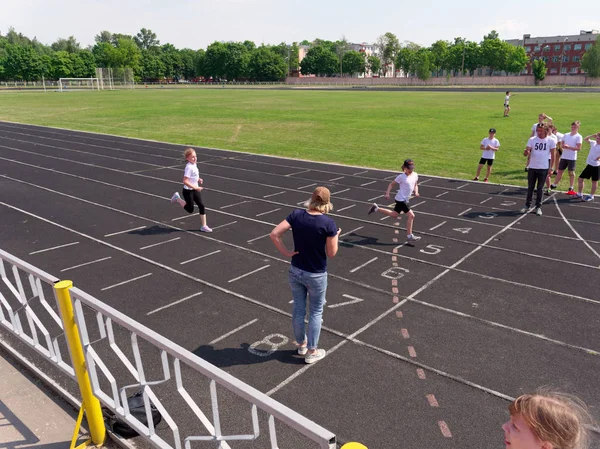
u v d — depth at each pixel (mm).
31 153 20281
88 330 5906
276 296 6809
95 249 8828
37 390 4480
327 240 4688
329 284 7184
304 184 14141
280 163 17438
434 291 6938
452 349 5410
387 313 6270
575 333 5762
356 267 7848
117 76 93562
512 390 4680
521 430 1762
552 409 1682
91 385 3658
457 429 4152
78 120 32938
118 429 3898
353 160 17797
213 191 13367
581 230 9695
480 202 11914
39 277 3928
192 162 9469
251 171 16094
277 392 4664
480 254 8422
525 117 30875
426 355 5285
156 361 5215
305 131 26016
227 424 4195
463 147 20219
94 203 12219
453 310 6352
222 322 6074
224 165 17219
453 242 9055
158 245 9016
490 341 5582
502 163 16797
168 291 7008
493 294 6832
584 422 1719
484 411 4383
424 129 26031
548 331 5809
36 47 130750
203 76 135125
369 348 5438
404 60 112500
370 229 9891
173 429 3131
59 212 11406
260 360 5211
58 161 18391
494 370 5008
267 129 27078
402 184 8820
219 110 38969
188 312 6348
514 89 74375
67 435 3887
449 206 11586
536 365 5098
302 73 134500
